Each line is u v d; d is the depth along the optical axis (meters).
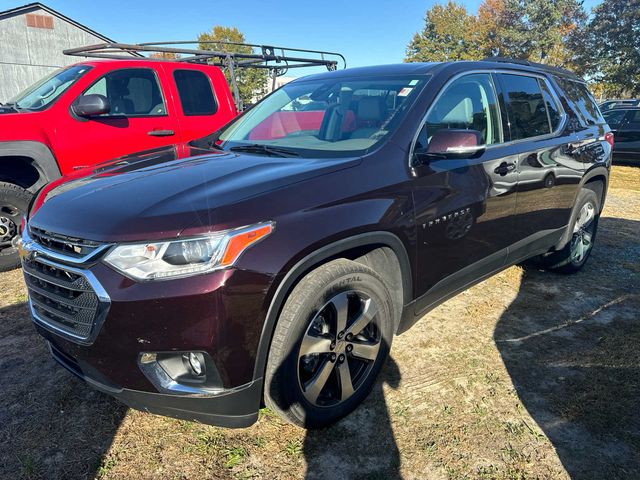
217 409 1.91
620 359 2.96
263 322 1.90
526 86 3.57
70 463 2.11
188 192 2.03
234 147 2.97
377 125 2.66
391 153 2.46
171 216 1.83
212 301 1.77
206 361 1.84
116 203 2.01
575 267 4.32
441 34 50.53
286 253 1.91
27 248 2.12
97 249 1.82
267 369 2.01
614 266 4.66
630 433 2.32
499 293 3.95
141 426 2.35
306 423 2.21
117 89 4.95
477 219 2.88
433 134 2.68
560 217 3.85
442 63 3.08
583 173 3.97
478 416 2.43
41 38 23.06
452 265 2.80
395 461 2.14
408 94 2.78
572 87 4.22
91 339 1.86
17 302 3.72
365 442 2.25
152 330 1.78
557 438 2.29
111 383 1.92
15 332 3.25
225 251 1.79
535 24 44.69
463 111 2.96
